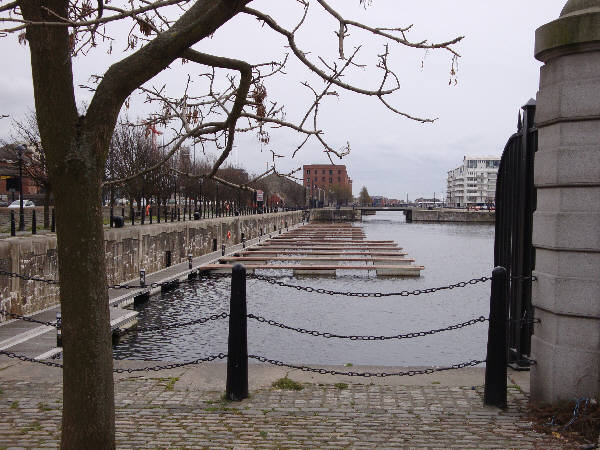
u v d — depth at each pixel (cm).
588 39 551
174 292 2708
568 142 579
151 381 722
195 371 771
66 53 325
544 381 608
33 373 768
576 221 573
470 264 4328
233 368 647
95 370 341
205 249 4253
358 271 3681
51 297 1919
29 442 520
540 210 628
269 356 1645
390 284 3169
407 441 528
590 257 573
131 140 3869
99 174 337
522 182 713
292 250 4769
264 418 589
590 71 563
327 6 349
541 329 622
